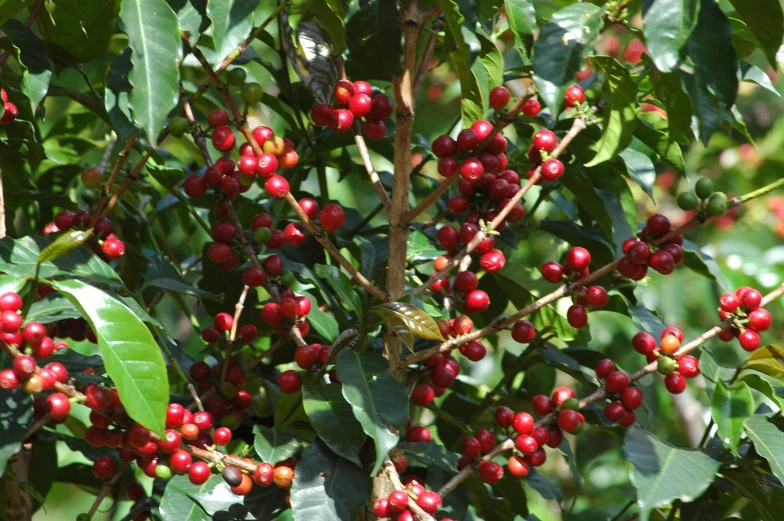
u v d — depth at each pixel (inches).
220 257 61.8
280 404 61.4
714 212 58.9
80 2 62.8
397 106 60.1
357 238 67.7
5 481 61.6
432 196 60.1
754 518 66.6
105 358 55.7
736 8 57.3
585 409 66.7
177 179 66.7
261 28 59.8
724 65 56.9
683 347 60.9
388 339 60.5
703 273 66.9
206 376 64.2
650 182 65.3
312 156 68.6
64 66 66.1
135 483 66.2
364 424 57.4
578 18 58.2
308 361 60.8
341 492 58.7
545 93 57.8
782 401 60.4
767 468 60.8
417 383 64.9
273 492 60.8
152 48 57.5
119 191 61.3
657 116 68.1
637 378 60.8
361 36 59.6
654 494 57.2
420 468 65.4
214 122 60.0
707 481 57.7
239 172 61.4
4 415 58.1
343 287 61.1
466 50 58.5
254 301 68.2
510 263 66.1
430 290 62.9
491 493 63.6
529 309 59.9
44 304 59.8
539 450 60.7
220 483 60.7
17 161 65.0
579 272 60.7
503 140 60.9
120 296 60.6
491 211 61.4
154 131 57.1
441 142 60.3
